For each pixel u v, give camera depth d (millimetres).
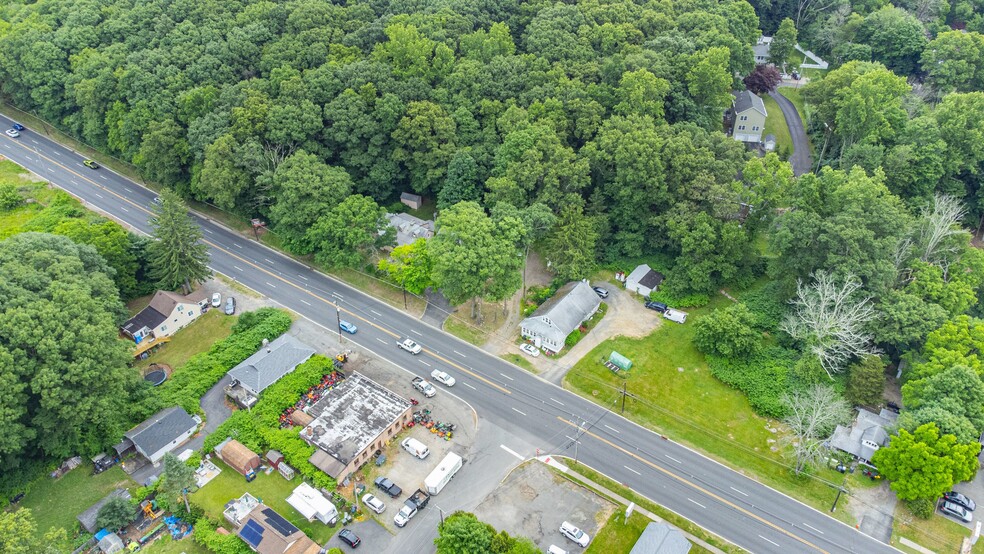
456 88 119875
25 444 71938
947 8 167250
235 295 104812
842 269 87688
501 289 94625
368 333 98312
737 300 103250
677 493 76000
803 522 72875
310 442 78562
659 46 125312
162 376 88938
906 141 113000
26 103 145750
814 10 170250
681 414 85750
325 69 118125
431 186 122000
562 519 72875
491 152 115312
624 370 91688
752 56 136750
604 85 117875
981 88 139000
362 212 103875
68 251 89250
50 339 72500
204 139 111750
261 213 117625
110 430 78000
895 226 89938
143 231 117500
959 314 87500
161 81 120500
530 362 93688
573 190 108812
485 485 76562
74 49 136625
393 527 71812
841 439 79875
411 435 82562
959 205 116875
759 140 138375
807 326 90000
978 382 75000
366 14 135000
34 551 60812
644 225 109062
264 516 70125
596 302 100938
